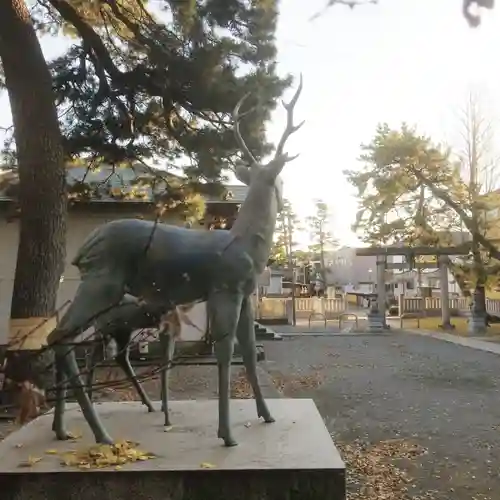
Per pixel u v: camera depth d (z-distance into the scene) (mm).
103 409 5520
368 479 5508
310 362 13703
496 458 6203
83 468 3828
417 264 23250
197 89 8734
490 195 20094
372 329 21797
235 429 4738
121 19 9336
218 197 11180
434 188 20156
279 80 8883
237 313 4430
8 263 13297
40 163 8016
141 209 13312
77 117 9969
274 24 8914
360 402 9281
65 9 9062
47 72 8227
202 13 8641
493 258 20547
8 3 7840
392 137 20469
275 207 4707
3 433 6527
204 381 10477
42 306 7867
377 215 21844
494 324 24453
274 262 36344
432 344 17547
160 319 2771
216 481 3791
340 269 52812
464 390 10297
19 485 3766
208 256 4344
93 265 4297
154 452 4137
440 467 5887
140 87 9453
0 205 13023
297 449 4199
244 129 8953
